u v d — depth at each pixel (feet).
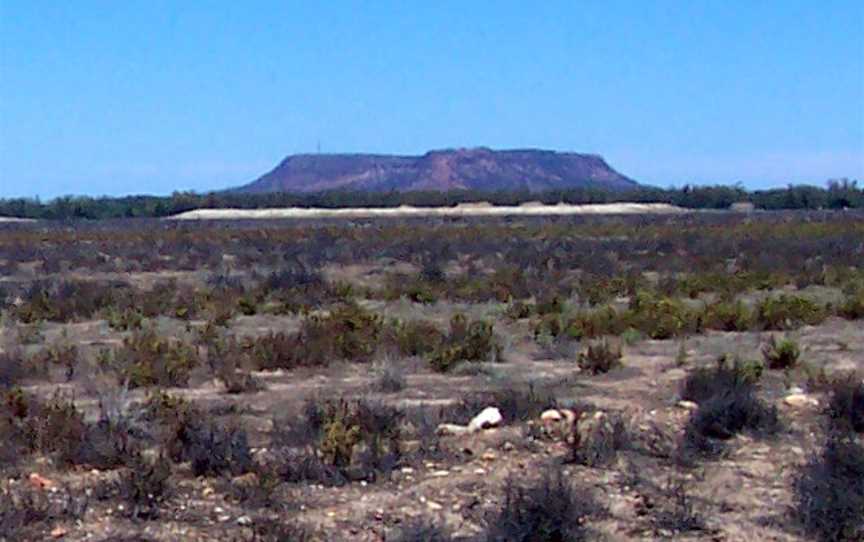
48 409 50.55
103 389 62.08
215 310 104.42
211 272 166.50
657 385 63.93
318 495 41.52
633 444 47.24
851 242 198.08
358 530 38.19
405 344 78.07
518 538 36.81
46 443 46.42
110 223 413.59
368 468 43.62
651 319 88.84
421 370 71.77
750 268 154.20
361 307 107.24
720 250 189.98
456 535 37.55
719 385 57.00
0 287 131.23
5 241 245.86
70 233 289.94
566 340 82.64
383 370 67.92
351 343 76.18
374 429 48.88
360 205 534.37
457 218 408.87
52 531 37.04
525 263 169.78
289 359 72.43
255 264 180.65
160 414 51.29
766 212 469.16
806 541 38.19
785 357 69.56
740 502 41.32
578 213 479.00
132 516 38.60
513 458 45.39
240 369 70.23
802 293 123.44
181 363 68.23
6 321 101.09
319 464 43.60
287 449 45.78
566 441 46.73
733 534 38.40
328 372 71.20
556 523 37.14
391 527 38.34
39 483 41.63
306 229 286.25
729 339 85.10
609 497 41.34
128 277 161.27
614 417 51.42
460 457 45.60
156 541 36.68
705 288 126.11
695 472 44.47
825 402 54.44
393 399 60.18
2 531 36.35
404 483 42.75
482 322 86.22
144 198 550.36
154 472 40.81
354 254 193.16
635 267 162.20
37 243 238.89
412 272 158.71
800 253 178.19
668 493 41.34
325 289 125.70
